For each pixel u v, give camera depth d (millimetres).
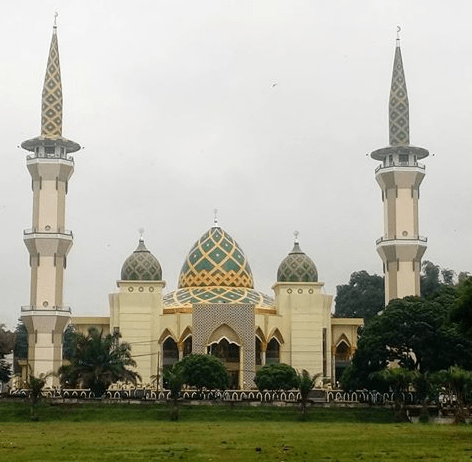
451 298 87312
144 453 41625
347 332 116250
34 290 107438
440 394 89125
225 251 118438
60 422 75188
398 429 63938
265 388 93250
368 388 87625
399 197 111125
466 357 82500
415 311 83750
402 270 110000
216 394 90312
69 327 138000
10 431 61625
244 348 106750
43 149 110562
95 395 86938
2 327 100875
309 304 111875
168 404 82062
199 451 42781
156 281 110188
